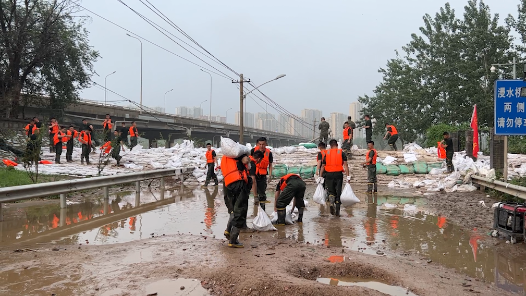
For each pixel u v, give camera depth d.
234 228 5.56
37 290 3.87
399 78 40.16
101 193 12.02
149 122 46.25
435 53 36.00
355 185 15.16
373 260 5.05
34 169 13.95
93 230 6.84
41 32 26.75
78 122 35.41
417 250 5.77
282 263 4.75
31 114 30.52
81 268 4.55
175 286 3.98
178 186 14.85
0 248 5.49
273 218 7.72
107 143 16.34
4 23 25.61
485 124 33.41
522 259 5.36
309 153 19.38
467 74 32.47
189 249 5.45
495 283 4.42
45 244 5.78
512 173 13.85
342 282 4.40
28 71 27.30
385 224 7.64
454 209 9.33
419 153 19.23
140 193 12.46
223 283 4.06
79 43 29.84
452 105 33.88
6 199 7.34
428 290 4.12
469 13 34.06
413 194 12.45
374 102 44.09
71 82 29.89
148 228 7.07
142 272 4.39
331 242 6.18
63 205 8.91
